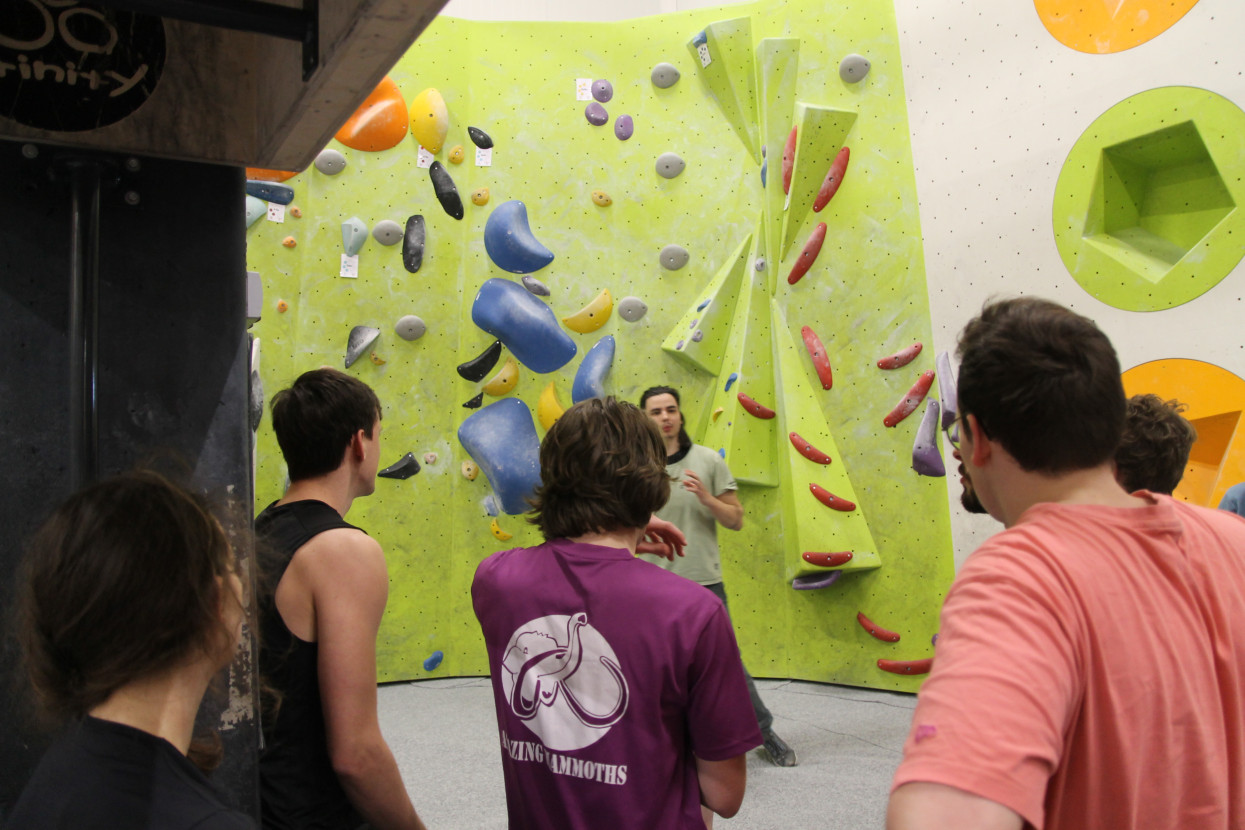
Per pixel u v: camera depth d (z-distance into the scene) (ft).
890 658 11.85
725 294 12.85
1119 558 2.29
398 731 10.50
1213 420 8.53
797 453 12.23
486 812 8.05
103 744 1.88
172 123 3.00
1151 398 4.34
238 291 3.31
